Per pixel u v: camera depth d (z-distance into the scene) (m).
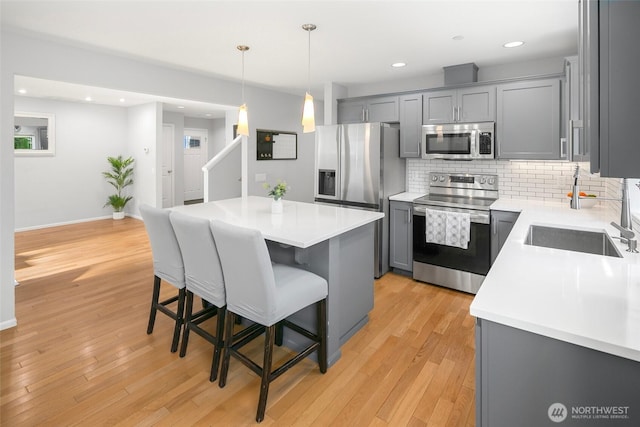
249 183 5.42
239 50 3.49
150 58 3.79
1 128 2.73
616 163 0.83
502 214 3.30
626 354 0.92
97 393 2.06
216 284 2.17
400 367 2.34
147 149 6.95
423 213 3.81
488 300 1.22
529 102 3.42
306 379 2.22
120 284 3.77
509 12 2.58
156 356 2.46
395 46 3.32
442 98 3.93
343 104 4.79
